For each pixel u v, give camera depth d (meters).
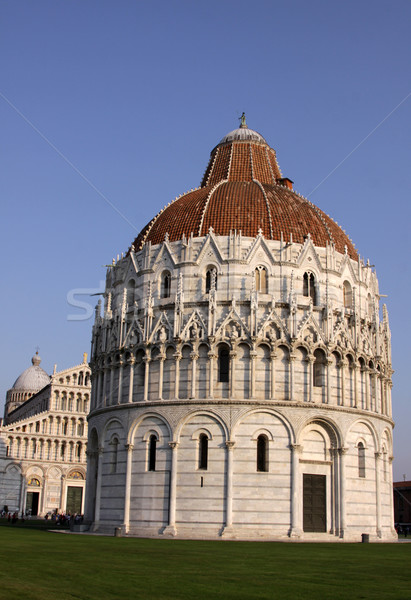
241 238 86.00
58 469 165.75
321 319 85.44
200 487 77.75
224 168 104.81
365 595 29.70
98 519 85.31
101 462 87.31
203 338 81.44
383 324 95.88
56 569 36.03
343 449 81.25
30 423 166.25
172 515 77.56
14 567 36.19
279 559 46.91
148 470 81.19
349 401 83.94
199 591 29.94
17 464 162.00
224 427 78.50
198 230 88.56
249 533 75.50
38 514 161.38
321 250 88.94
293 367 80.88
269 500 76.88
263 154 106.75
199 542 66.44
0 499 159.00
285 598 28.59
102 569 36.81
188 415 79.81
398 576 37.09
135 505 80.94
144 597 27.88
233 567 40.25
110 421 86.94
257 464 78.31
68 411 169.75
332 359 83.19
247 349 80.88
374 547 64.50
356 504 81.50
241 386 79.94
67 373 172.25
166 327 84.19
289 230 88.75
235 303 82.75
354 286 90.94
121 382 86.75
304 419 79.69
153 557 45.50
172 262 87.62
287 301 84.44
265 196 92.31
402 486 154.00
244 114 111.44
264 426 78.75
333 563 44.59
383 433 88.44
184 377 81.75
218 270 85.00
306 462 79.75
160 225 93.81
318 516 79.38
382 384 92.12
